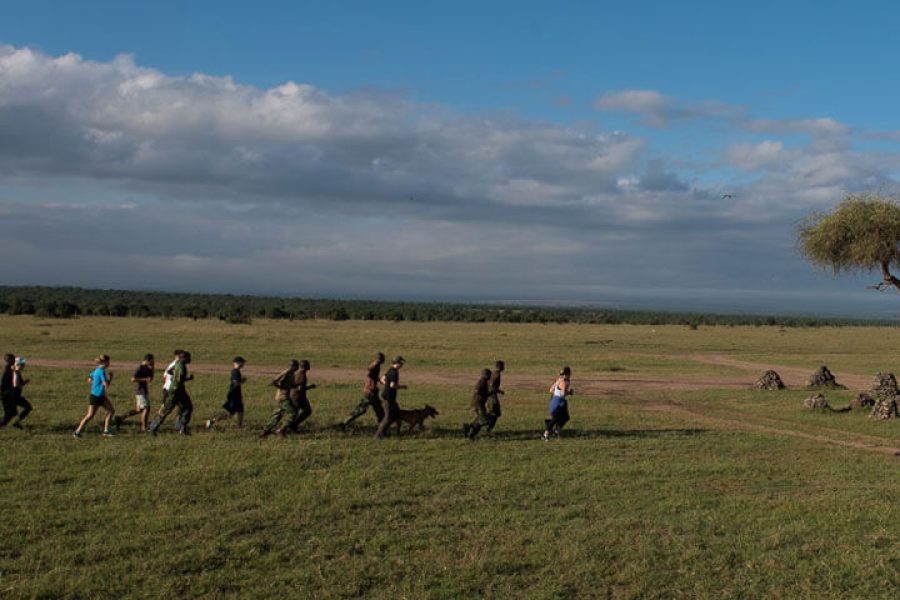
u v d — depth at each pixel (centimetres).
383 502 999
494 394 1558
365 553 800
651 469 1269
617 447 1500
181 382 1477
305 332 6000
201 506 953
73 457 1216
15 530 830
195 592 681
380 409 1586
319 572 734
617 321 12788
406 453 1357
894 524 959
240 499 989
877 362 4672
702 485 1169
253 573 730
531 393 2633
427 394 2391
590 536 877
